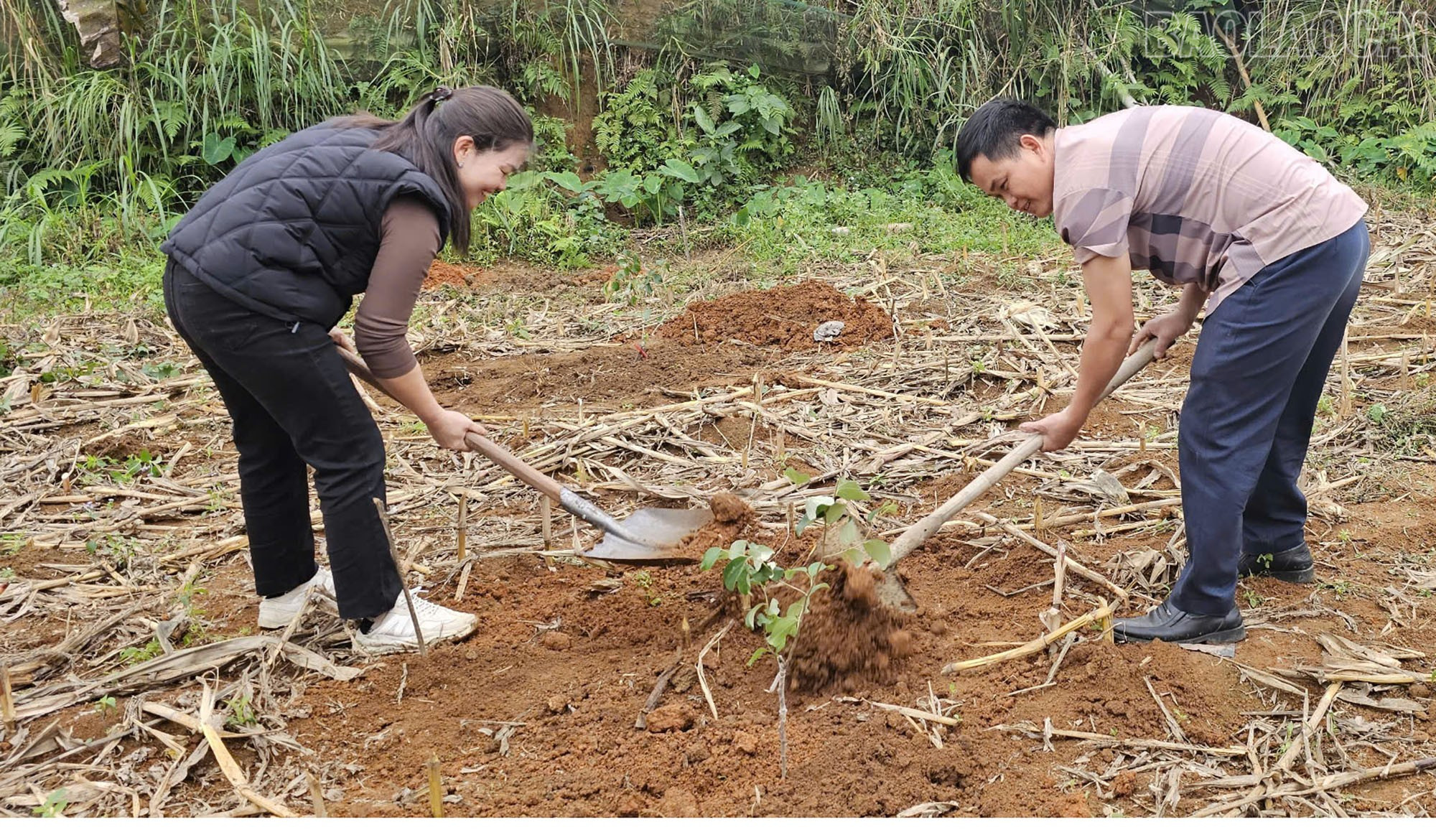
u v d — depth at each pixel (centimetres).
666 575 376
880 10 1061
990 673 319
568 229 954
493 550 400
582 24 1048
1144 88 1072
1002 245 822
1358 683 309
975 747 290
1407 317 628
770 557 306
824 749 288
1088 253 290
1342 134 1079
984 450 469
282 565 345
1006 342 602
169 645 335
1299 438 337
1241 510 307
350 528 319
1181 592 325
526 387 581
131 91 918
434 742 298
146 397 559
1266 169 287
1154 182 293
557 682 322
